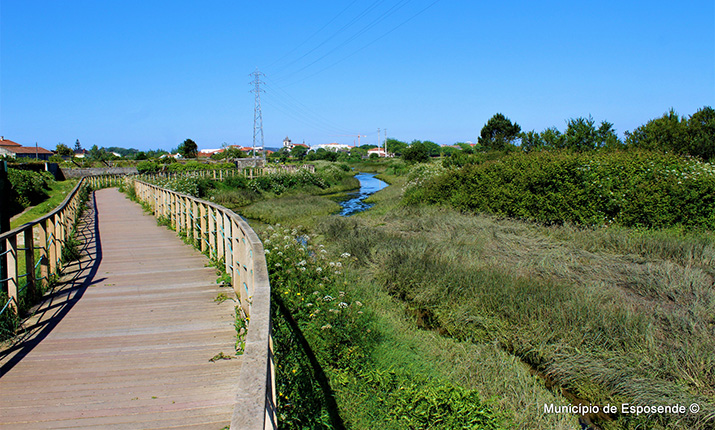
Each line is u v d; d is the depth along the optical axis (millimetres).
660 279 7703
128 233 10836
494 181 15812
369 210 20562
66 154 83062
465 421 4141
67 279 6461
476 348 5891
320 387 4551
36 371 3648
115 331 4496
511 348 6020
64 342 4227
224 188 29453
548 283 7602
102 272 6863
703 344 5297
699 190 11531
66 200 9727
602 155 14172
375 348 5652
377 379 4902
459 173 18219
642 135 18891
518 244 10969
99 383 3451
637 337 5605
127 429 2861
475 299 7086
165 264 7379
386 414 4352
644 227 11680
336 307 5969
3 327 4273
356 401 4527
